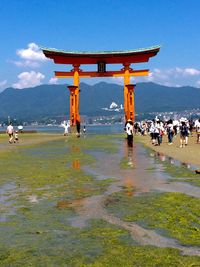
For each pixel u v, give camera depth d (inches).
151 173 780.0
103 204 490.9
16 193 578.6
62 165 941.8
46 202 509.4
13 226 388.5
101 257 299.7
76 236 352.8
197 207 460.1
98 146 1594.5
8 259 299.1
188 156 1080.8
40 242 337.1
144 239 341.4
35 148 1525.6
